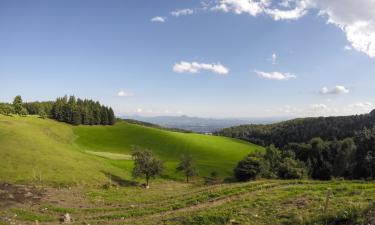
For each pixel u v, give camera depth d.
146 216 38.94
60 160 77.31
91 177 72.12
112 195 57.12
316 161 112.88
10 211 39.31
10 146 76.12
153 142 152.25
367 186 42.53
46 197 49.56
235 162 130.25
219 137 187.88
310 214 26.34
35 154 76.25
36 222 35.66
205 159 133.00
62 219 37.53
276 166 105.25
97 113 182.38
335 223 21.64
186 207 41.69
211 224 28.44
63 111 178.62
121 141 151.12
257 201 37.03
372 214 20.19
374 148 105.00
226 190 48.75
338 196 36.22
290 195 39.47
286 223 25.30
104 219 38.34
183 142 155.75
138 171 79.12
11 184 55.53
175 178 98.69
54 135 124.88
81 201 49.84
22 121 128.88
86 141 144.88
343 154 108.81
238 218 28.77
